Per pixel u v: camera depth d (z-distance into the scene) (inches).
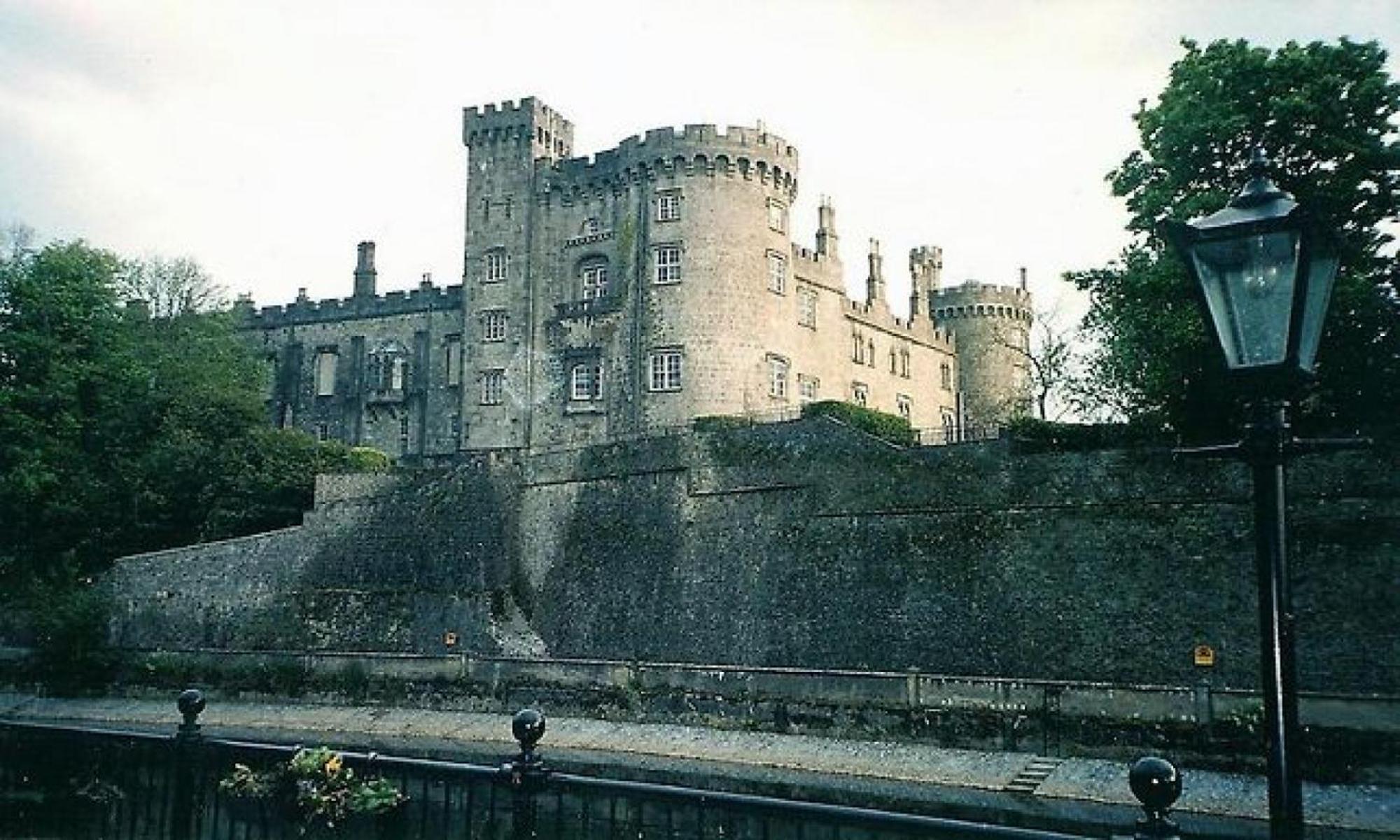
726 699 1407.5
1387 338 1167.0
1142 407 1398.9
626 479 1776.6
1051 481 1365.7
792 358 2316.7
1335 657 1139.3
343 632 1850.4
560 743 1418.6
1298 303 241.6
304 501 2084.2
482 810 360.8
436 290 2854.3
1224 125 1190.9
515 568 1868.8
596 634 1716.3
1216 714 1095.6
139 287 2669.8
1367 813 968.9
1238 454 247.0
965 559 1398.9
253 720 1635.1
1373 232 1171.9
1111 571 1295.5
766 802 290.5
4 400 1991.9
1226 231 252.2
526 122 2479.1
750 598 1565.0
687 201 2242.9
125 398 2207.2
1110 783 1080.2
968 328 3186.5
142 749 401.7
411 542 1877.5
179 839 384.8
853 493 1517.0
